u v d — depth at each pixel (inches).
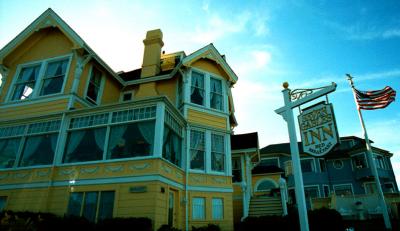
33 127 500.1
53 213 399.2
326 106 202.2
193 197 492.7
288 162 1170.6
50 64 580.4
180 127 518.3
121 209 374.6
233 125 766.5
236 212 653.9
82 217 352.5
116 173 401.1
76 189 411.2
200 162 530.3
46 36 613.6
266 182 924.6
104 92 617.0
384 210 561.9
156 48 697.6
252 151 691.4
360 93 657.6
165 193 400.8
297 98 235.8
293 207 623.2
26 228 255.1
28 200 426.0
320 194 1126.4
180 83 609.6
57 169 439.2
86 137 456.1
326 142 194.4
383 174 1089.4
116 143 430.0
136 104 441.7
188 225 465.7
